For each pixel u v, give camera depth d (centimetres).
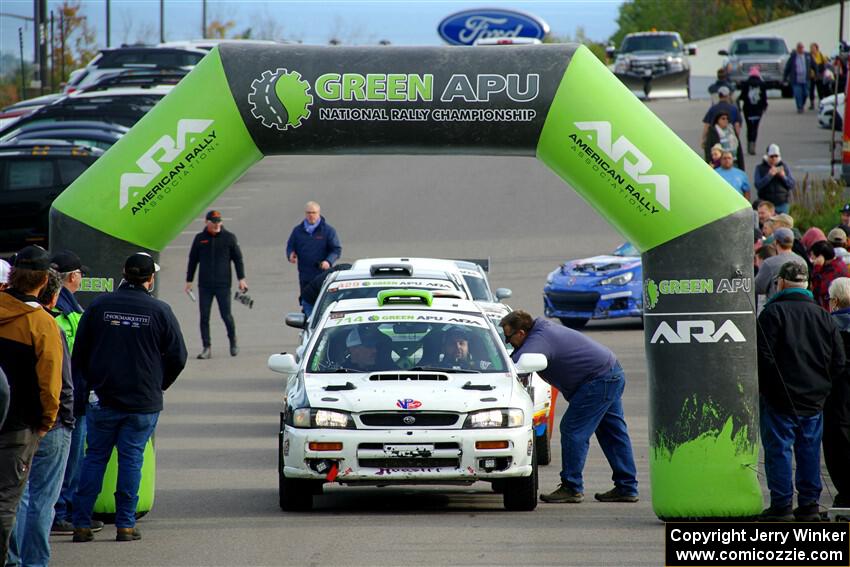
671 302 3709
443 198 13075
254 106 3731
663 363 3725
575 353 4106
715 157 8062
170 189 3794
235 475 4544
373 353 4150
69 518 3750
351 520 3797
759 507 3731
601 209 3791
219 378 6762
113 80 13225
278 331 8256
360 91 3706
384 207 12681
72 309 3675
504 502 3953
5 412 2728
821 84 17125
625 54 18388
